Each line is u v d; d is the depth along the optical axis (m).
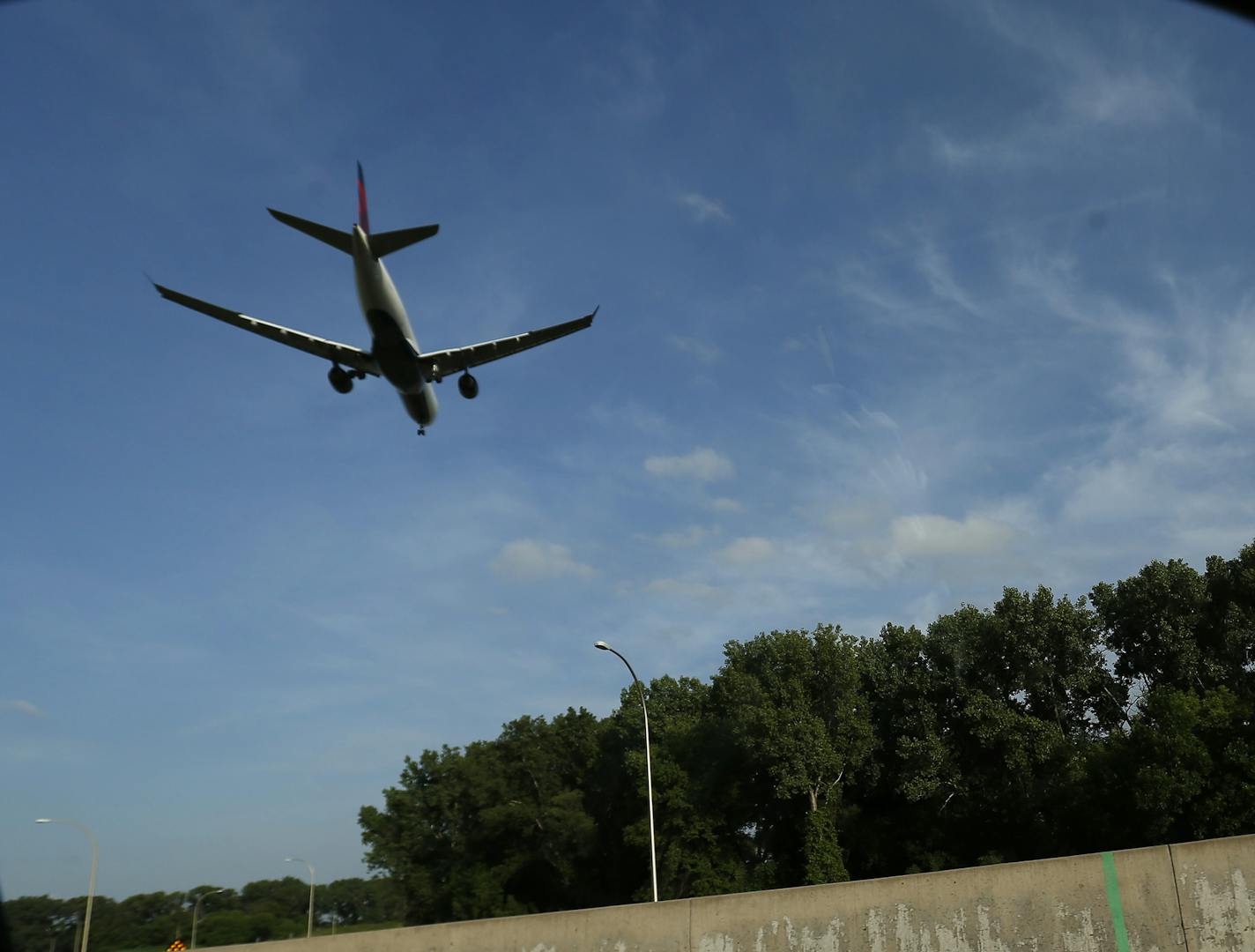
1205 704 45.41
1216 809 43.06
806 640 58.31
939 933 12.34
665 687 73.31
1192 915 13.20
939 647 57.59
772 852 62.03
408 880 72.31
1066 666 56.25
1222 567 55.28
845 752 56.31
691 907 12.00
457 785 72.19
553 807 67.19
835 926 12.16
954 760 55.28
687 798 58.88
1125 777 46.50
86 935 28.69
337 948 11.05
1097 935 12.73
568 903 70.31
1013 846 53.91
